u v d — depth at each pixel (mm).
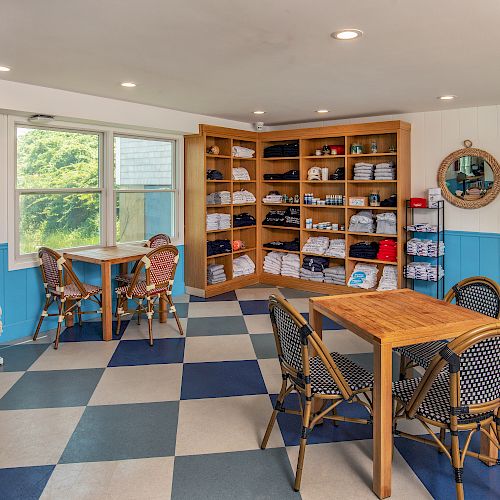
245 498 2199
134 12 2406
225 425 2879
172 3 2289
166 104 5113
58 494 2221
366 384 2404
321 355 2240
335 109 5473
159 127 5324
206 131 5918
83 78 3852
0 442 2682
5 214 4359
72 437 2734
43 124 4613
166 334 4648
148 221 5902
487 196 5309
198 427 2854
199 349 4223
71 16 2461
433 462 2510
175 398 3250
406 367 3145
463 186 5465
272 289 6566
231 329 4793
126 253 4773
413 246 5492
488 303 2912
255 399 3242
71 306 4660
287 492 2248
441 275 5504
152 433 2779
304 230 6508
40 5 2312
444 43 2945
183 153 6125
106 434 2768
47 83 4031
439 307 2775
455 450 2074
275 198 6785
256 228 6969
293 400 3227
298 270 6590
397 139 5520
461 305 3115
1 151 4277
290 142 6715
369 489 2275
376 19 2520
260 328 4820
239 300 5961
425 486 2299
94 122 4789
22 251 4602
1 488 2266
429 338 2299
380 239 6098
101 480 2328
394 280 5691
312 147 6543
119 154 5508
